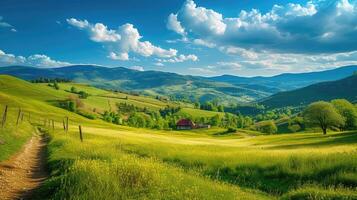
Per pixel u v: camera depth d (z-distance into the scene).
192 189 14.01
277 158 26.81
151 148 35.91
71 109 192.75
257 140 91.19
